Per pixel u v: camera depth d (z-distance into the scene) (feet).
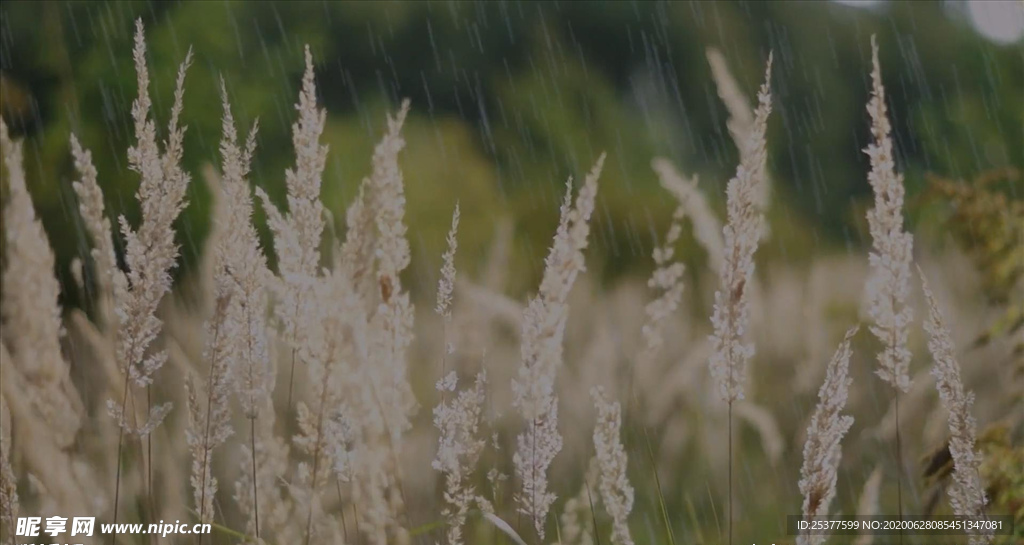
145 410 7.96
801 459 9.01
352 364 7.82
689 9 62.49
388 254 7.80
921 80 64.54
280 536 7.99
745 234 7.60
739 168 7.59
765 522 8.67
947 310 9.02
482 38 55.42
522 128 47.75
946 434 8.41
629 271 17.60
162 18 31.78
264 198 7.75
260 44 34.91
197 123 30.01
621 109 52.70
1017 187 8.88
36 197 25.16
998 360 8.47
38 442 8.15
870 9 67.97
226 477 8.45
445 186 31.24
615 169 41.52
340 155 32.19
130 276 7.68
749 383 9.12
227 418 7.78
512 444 8.57
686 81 61.00
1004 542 7.91
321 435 7.80
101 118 28.84
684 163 46.93
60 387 8.21
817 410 7.57
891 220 7.55
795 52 66.13
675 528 8.59
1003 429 8.16
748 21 66.28
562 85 51.24
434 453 8.50
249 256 7.73
